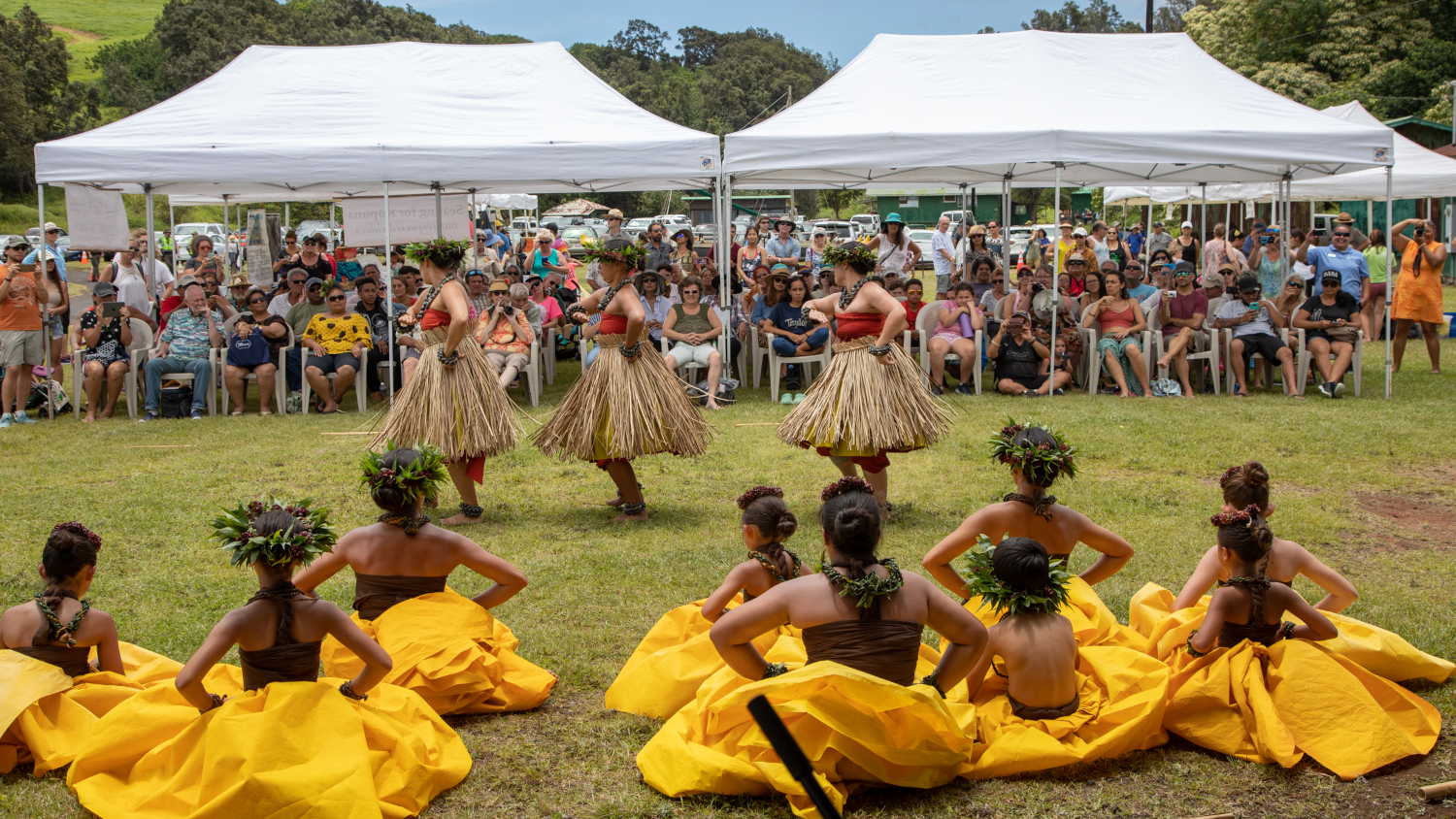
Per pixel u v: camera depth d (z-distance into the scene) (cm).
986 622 390
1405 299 1191
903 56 1194
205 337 1038
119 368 1018
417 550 390
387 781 310
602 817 312
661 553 570
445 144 1054
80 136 1055
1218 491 683
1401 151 1702
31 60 6738
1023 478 408
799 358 1077
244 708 306
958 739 324
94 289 1019
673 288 1143
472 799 324
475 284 1077
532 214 3781
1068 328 1115
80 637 353
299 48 1202
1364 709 343
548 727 373
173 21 9175
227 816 285
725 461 802
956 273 1382
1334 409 973
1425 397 1038
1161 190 2136
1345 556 557
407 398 626
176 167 1027
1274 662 360
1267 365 1141
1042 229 2480
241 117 1089
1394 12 3550
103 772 321
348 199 1358
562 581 525
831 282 1156
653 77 9831
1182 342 1081
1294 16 3653
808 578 331
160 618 472
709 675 374
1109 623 398
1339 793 327
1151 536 586
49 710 341
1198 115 1103
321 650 380
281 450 842
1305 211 2633
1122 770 342
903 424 587
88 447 858
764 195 4025
